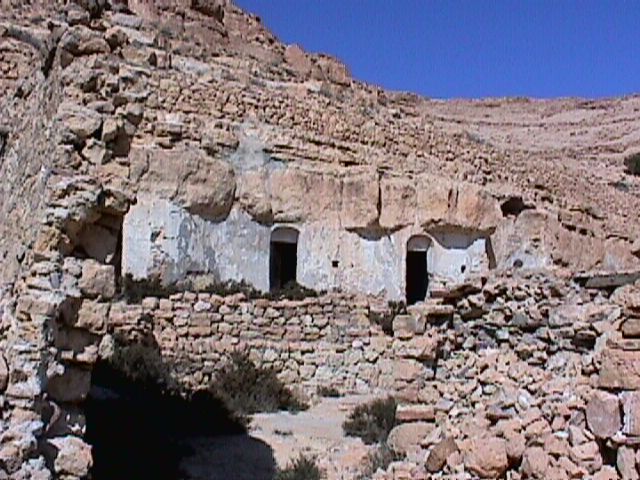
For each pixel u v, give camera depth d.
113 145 10.12
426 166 32.06
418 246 30.19
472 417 10.71
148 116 25.52
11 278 11.09
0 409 8.63
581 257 35.88
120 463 12.66
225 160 26.66
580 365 9.58
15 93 16.31
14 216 12.52
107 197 9.78
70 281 9.36
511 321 11.05
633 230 41.50
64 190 9.36
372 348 21.83
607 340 9.20
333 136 30.02
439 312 11.98
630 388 8.70
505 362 10.84
